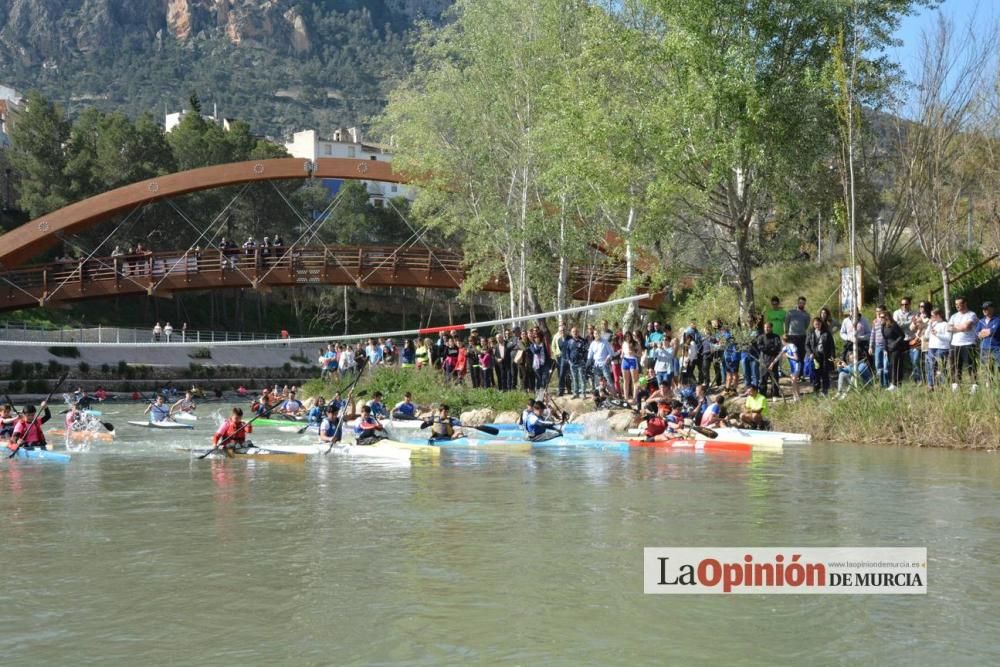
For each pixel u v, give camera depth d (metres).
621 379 25.95
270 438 25.39
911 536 11.01
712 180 25.64
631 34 27.08
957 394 19.45
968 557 10.06
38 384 48.72
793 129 25.91
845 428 20.83
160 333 60.88
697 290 30.30
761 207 28.77
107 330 57.59
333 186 103.31
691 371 24.61
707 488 14.67
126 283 48.69
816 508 12.77
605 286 43.12
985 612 8.26
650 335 24.56
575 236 36.00
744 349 23.38
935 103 25.86
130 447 22.86
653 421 21.55
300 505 13.55
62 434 27.25
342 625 7.95
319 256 48.31
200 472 17.55
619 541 10.91
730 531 11.38
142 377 55.72
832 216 28.36
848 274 23.84
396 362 38.19
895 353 21.22
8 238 48.12
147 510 13.26
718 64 25.55
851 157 22.80
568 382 28.38
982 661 7.10
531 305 40.03
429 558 10.14
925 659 7.15
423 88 41.03
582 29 29.75
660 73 27.84
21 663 7.14
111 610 8.37
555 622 8.03
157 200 48.22
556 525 11.84
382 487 15.27
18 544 10.98
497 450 21.00
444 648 7.43
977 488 14.20
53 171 69.12
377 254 57.41
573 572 9.55
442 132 40.31
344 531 11.59
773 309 24.53
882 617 8.16
